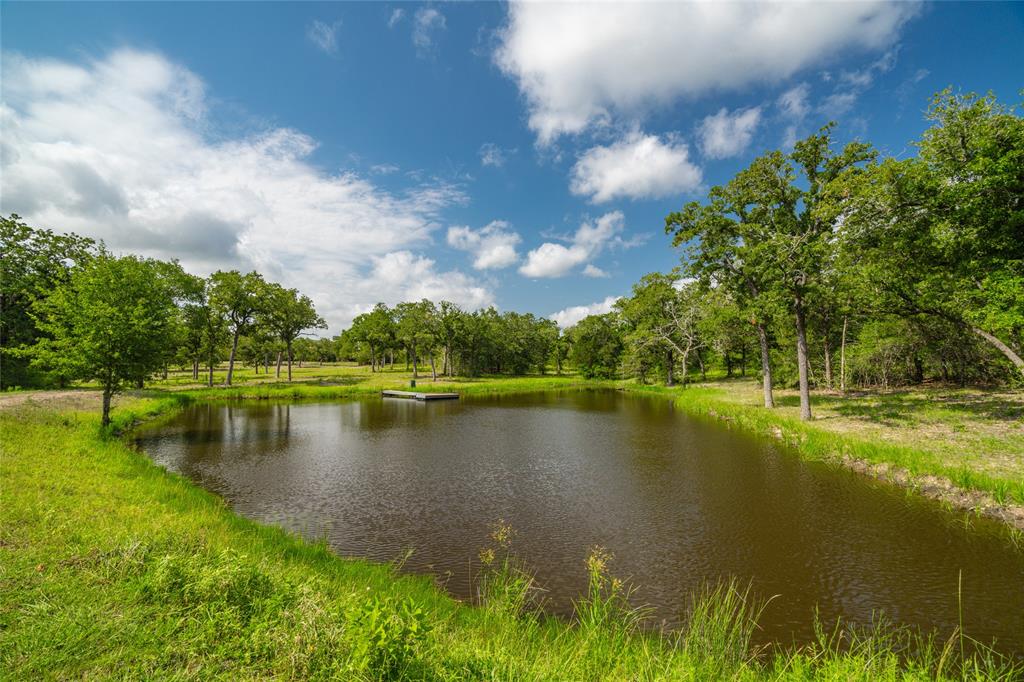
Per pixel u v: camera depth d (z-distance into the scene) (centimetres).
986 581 880
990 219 1481
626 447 2183
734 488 1496
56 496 930
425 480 1648
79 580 547
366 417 3288
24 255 3666
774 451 1962
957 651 685
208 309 4919
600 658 545
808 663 582
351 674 389
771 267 2311
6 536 674
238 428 2742
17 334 3444
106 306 1995
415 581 877
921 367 3322
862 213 1870
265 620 480
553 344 9738
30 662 387
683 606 830
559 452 2100
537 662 490
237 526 1024
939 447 1570
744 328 3606
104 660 398
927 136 1591
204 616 484
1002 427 1744
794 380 3697
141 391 3753
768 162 2450
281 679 394
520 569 977
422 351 6900
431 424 2970
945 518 1172
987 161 1388
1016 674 623
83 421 2041
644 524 1223
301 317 6206
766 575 939
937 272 1848
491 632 630
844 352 3388
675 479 1627
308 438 2448
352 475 1712
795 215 2522
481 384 5897
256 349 6681
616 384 6162
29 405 2027
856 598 841
